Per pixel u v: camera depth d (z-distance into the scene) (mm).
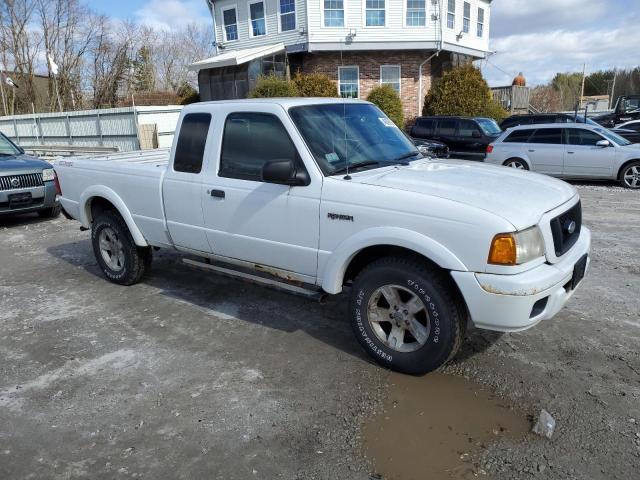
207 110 4402
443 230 3160
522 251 3031
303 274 3941
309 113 4031
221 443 2939
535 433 2932
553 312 3268
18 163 8828
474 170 3973
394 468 2709
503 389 3379
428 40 22219
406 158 4293
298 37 22125
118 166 5191
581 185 12039
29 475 2730
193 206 4516
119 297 5270
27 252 7203
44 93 39500
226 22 24594
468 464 2721
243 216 4152
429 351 3408
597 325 4250
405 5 21797
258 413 3207
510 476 2623
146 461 2811
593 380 3436
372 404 3270
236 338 4254
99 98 39156
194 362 3873
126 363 3887
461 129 16188
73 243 7637
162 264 6293
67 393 3498
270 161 3641
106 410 3291
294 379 3590
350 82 23156
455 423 3059
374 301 3637
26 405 3377
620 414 3068
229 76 22531
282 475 2680
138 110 18828
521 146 12508
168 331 4430
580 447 2805
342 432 3010
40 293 5477
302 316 4660
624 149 11352
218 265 4992
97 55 39312
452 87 21594
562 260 3346
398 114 20969
